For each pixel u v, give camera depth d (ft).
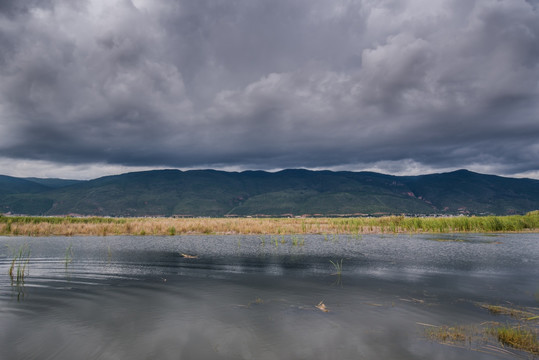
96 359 20.53
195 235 111.86
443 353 21.35
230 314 29.19
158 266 53.67
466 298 34.68
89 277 45.11
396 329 25.70
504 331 24.31
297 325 26.48
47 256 63.62
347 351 21.63
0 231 111.14
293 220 173.58
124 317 28.35
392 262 57.62
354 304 32.50
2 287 39.27
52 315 28.73
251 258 62.54
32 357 20.71
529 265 54.29
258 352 21.45
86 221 151.74
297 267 53.06
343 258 62.28
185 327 25.98
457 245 81.97
